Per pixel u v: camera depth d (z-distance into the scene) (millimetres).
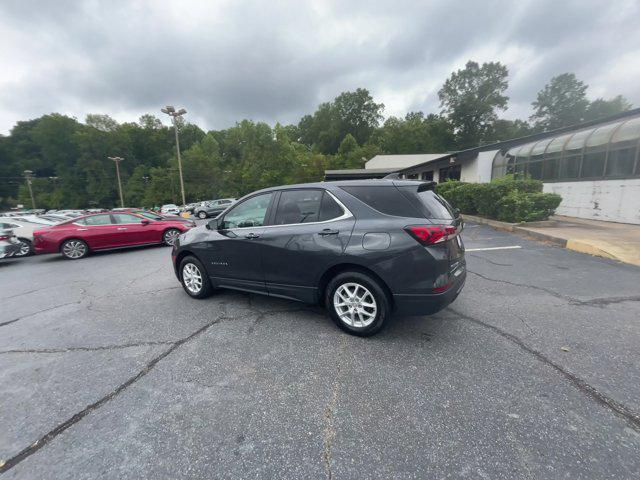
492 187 9938
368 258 2877
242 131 60875
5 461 1769
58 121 63812
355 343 2961
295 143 69375
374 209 3014
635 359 2525
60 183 64938
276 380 2434
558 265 5262
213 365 2682
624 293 3928
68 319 3947
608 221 9445
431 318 3412
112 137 63406
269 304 4055
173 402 2221
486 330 3102
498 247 6793
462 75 60469
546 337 2922
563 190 11203
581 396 2105
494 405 2055
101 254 9383
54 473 1678
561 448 1694
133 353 2953
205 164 58906
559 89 59906
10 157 70375
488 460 1645
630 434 1770
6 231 8625
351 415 2021
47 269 7594
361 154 51281
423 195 3035
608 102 55969
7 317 4160
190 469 1674
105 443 1874
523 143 14375
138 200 60594
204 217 26891
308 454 1739
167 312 3975
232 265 3875
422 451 1724
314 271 3223
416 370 2484
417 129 59406
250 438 1868
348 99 72500
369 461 1679
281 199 3564
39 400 2307
